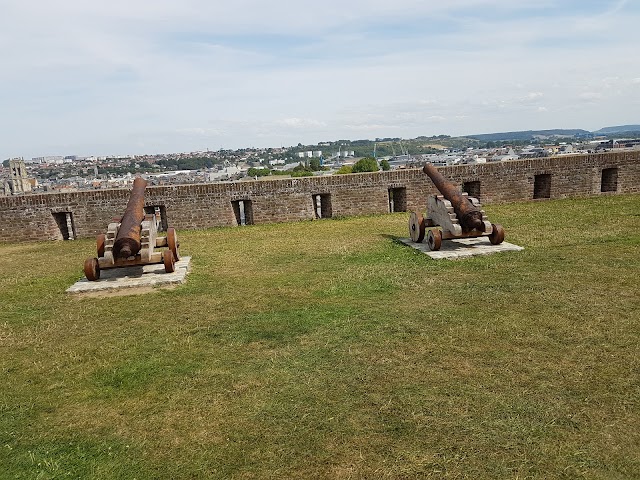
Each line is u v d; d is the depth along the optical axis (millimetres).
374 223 13945
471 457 3352
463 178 15945
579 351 4828
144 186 10539
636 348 4832
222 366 4922
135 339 5777
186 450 3588
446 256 9047
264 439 3666
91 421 4043
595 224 11438
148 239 8641
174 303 7113
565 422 3691
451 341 5219
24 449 3703
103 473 3383
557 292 6617
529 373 4449
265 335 5684
